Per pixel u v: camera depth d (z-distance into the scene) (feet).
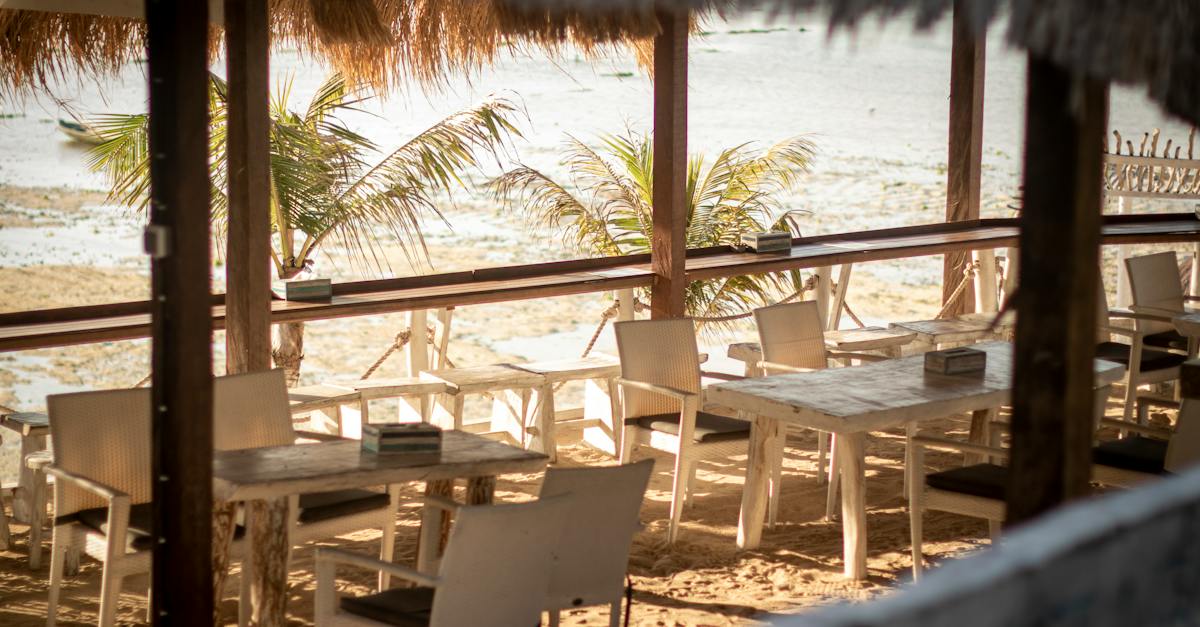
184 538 10.62
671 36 23.22
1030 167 7.52
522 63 114.21
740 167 33.91
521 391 22.75
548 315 83.20
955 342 26.32
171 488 10.59
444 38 25.45
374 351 73.26
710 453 17.99
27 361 68.64
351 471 12.52
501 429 23.35
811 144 34.42
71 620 14.74
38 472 16.56
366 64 25.25
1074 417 7.55
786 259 25.36
